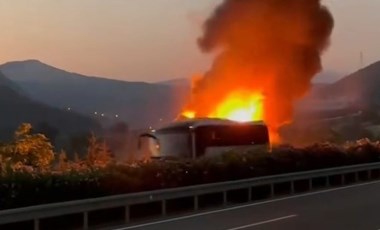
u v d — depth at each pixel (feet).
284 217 49.80
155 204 56.49
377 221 46.32
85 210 47.37
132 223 49.73
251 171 72.23
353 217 48.91
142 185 57.72
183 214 55.01
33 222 45.62
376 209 54.49
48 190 49.29
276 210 55.57
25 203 47.57
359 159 95.50
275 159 77.15
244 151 77.20
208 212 55.83
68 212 46.03
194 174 64.28
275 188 73.77
